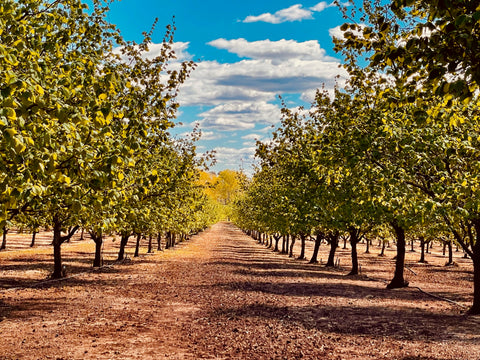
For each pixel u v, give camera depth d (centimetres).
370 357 1139
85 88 796
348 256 6038
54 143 678
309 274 3341
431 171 1543
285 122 2659
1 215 651
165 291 2286
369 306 1927
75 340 1257
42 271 2944
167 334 1362
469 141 1380
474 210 1554
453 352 1190
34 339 1259
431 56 581
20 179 629
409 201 1422
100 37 1114
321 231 4069
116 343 1237
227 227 17812
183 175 1705
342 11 1051
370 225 3231
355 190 1778
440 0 492
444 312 1809
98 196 866
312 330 1443
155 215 2427
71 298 1992
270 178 5238
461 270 4366
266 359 1109
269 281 2797
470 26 499
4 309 1694
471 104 1442
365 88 1279
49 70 809
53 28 1034
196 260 4341
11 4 756
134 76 1408
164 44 1536
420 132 1564
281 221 4159
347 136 1588
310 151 2512
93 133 753
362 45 707
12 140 536
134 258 4338
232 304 1920
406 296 2284
